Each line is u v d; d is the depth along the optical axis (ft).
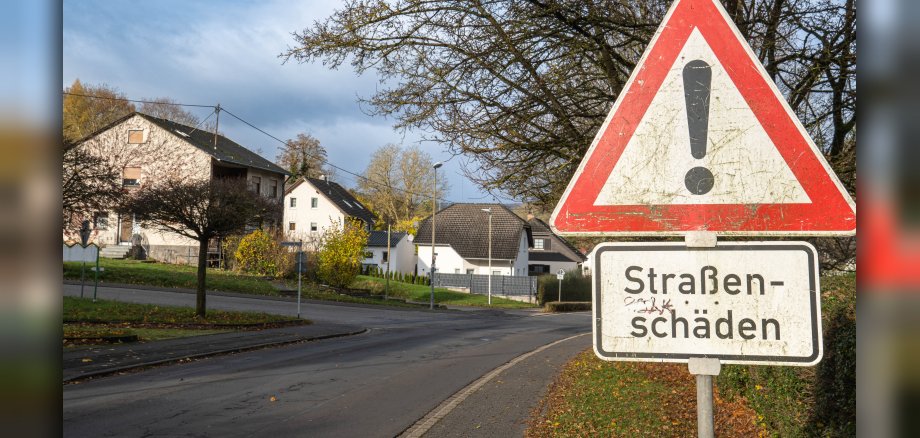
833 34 27.76
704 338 6.64
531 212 35.53
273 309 93.40
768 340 6.50
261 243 134.41
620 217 7.03
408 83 28.12
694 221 6.86
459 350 58.39
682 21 7.07
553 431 24.63
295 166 242.17
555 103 28.48
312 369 43.88
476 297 174.60
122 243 142.92
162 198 67.92
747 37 27.50
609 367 40.75
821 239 25.86
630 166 7.05
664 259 6.80
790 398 18.57
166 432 25.44
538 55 28.02
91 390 34.53
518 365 47.11
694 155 6.93
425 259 207.00
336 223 139.44
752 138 6.81
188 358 47.24
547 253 247.29
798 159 6.69
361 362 48.21
